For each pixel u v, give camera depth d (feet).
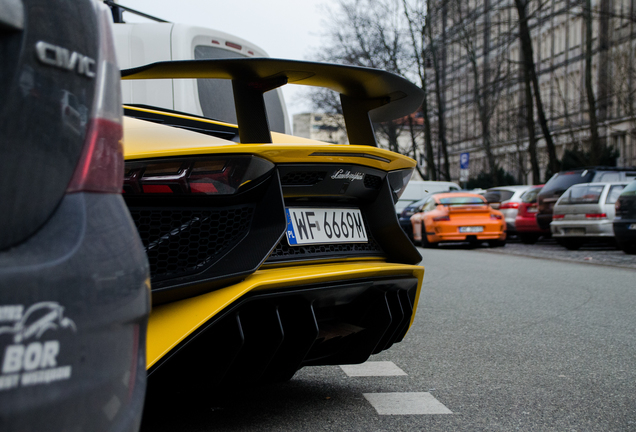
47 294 3.29
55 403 3.24
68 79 3.61
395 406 9.53
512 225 58.95
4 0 3.27
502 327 16.10
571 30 131.44
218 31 14.56
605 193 43.21
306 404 9.56
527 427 8.66
